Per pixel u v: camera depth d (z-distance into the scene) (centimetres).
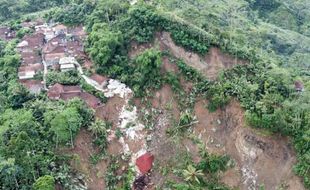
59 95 9244
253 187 8369
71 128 8331
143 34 10050
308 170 8169
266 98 8644
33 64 10594
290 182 8262
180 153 8794
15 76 10212
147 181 8575
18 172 7375
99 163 8556
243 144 8619
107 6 11044
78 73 9975
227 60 9638
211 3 13612
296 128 8419
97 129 8688
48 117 8400
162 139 8994
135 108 9369
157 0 11388
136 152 8906
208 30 10262
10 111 8750
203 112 9069
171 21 9988
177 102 9262
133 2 11181
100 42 10031
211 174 8531
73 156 8244
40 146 8019
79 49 10800
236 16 13850
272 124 8425
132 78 9619
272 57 12169
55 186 7656
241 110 8800
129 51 10100
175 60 9681
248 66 9506
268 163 8462
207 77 9456
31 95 9294
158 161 8775
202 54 9650
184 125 9006
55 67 10350
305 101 8569
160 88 9406
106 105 9350
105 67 9975
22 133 7775
